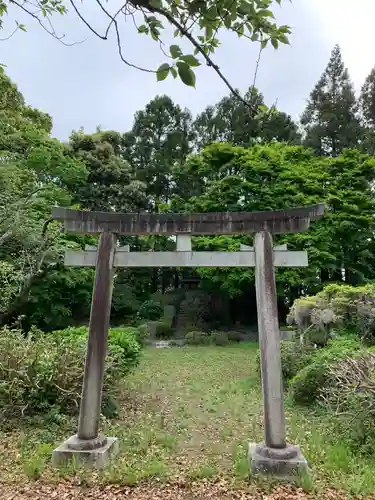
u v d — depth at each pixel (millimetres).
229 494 4109
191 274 25359
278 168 17594
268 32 2338
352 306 9352
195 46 2203
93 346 5129
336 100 26844
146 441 5676
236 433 6250
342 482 4324
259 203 17109
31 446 5410
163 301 23047
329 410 6137
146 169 26922
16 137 13945
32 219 11469
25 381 6641
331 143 26250
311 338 9688
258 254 5262
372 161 17609
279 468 4453
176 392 8922
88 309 18391
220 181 18172
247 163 17516
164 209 20281
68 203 14922
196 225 5434
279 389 4840
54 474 4496
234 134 23609
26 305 15117
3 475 4523
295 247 16875
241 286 19203
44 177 15016
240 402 8016
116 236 5547
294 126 25234
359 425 5301
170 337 18859
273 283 5160
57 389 6711
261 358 4980
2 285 10305
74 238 16047
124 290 21922
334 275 19391
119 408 7359
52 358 6797
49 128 19172
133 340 9289
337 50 28188
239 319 21953
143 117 28188
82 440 4875
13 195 11180
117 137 25141
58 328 16453
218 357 13586
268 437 4707
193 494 4113
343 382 5984
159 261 5410
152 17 2277
